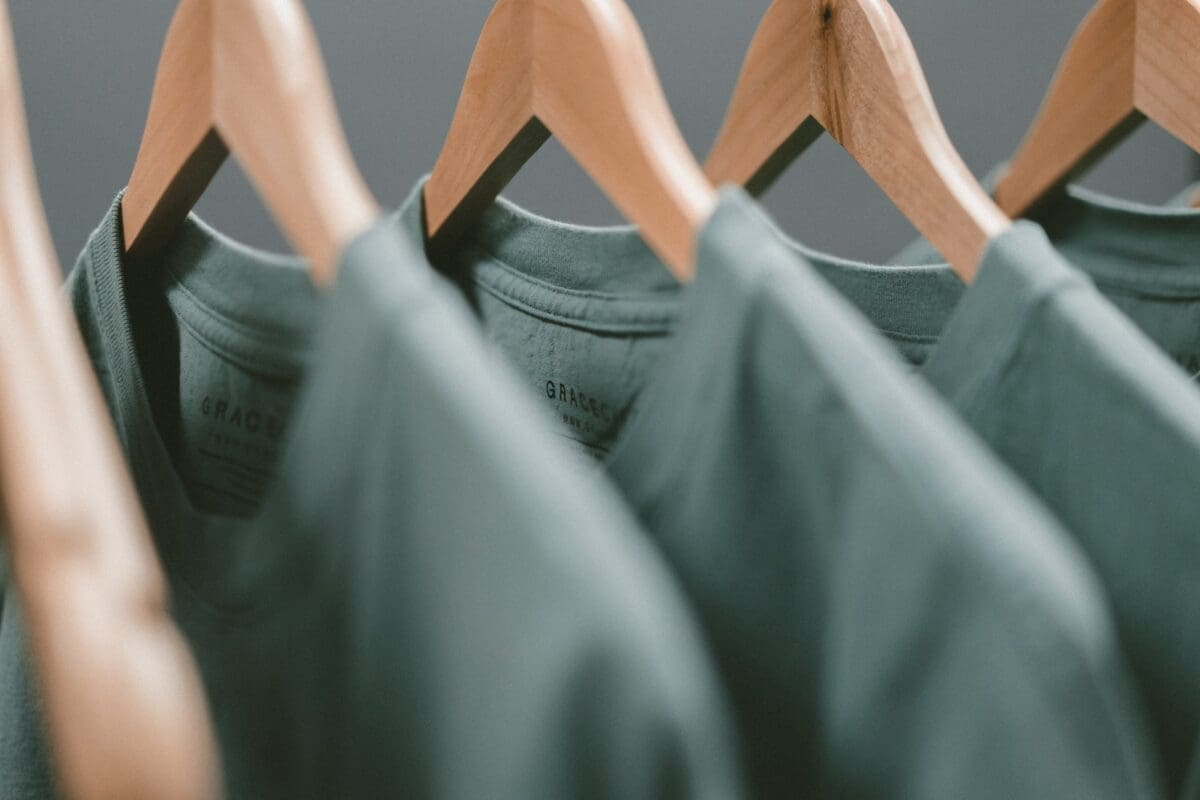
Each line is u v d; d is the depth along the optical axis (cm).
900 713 32
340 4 93
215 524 41
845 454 33
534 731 25
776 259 35
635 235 56
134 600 24
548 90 48
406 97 96
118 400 52
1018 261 41
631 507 38
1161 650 39
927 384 44
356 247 31
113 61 88
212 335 55
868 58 56
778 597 36
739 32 106
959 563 30
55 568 24
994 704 29
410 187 98
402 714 32
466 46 97
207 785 23
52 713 23
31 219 33
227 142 40
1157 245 63
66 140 87
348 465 32
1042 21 116
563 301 59
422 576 30
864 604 33
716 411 35
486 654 27
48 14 85
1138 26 61
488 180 55
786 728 37
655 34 104
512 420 27
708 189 41
